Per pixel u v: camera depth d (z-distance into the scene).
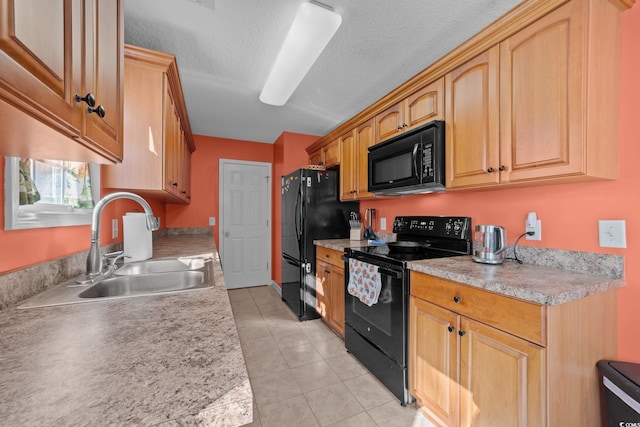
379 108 2.23
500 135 1.35
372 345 1.87
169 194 2.03
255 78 2.23
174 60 1.62
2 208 0.90
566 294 0.97
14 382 0.48
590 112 1.08
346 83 2.32
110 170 1.55
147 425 0.39
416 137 1.77
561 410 0.99
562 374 0.99
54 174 1.27
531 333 0.99
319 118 3.15
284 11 1.51
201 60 1.98
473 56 1.48
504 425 1.08
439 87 1.70
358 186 2.55
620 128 1.19
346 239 3.00
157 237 3.27
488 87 1.41
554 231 1.42
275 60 1.96
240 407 0.44
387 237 2.62
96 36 0.70
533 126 1.22
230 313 0.83
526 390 1.01
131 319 0.78
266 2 1.44
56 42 0.52
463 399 1.25
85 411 0.41
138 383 0.48
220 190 4.01
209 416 0.42
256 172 4.23
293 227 3.13
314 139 3.87
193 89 2.43
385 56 1.93
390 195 2.38
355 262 2.03
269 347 2.27
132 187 1.58
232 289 4.05
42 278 1.06
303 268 2.88
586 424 1.08
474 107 1.48
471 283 1.20
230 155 4.08
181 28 1.64
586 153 1.07
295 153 3.75
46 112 0.48
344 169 2.80
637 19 1.15
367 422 1.46
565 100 1.11
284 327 2.68
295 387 1.75
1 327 0.72
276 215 4.12
